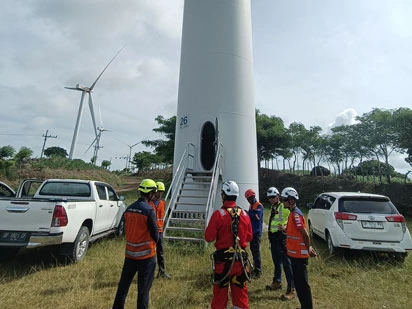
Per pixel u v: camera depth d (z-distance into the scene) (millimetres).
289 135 23891
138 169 52406
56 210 5387
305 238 3863
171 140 24906
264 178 23281
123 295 3520
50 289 4586
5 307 3975
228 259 3148
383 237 6371
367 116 21266
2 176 17891
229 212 3326
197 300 4293
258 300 4473
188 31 11008
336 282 5281
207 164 9820
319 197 8953
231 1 10844
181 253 6539
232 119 9961
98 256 6426
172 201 8641
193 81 10391
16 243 5223
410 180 24109
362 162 24562
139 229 3627
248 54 10898
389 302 4461
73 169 25719
